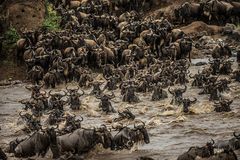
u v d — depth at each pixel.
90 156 72.56
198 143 75.94
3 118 98.94
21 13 158.75
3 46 148.38
